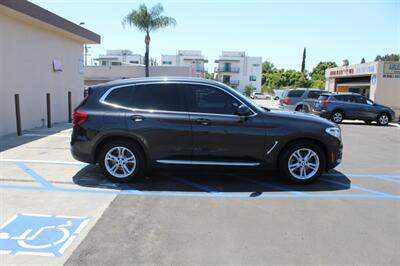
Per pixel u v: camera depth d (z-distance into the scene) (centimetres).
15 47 1115
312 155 614
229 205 513
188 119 593
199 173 686
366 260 364
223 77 10144
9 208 484
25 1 1039
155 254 369
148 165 607
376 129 1659
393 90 2311
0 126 1052
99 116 599
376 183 648
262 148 600
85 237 403
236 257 365
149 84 615
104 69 4122
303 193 576
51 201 514
